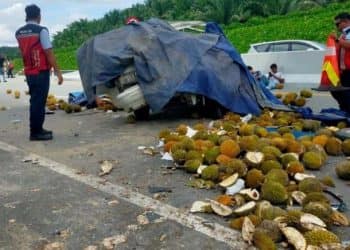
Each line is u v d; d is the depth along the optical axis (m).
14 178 5.42
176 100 8.87
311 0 38.28
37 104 7.35
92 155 6.39
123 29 8.77
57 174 5.53
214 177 4.93
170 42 8.35
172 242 3.65
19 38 7.26
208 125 7.93
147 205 4.42
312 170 5.40
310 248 3.27
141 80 8.14
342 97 8.03
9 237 3.84
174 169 5.52
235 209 4.07
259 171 4.69
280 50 16.67
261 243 3.41
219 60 8.55
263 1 39.00
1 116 10.70
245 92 8.66
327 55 7.82
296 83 14.94
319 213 3.78
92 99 9.02
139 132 7.90
